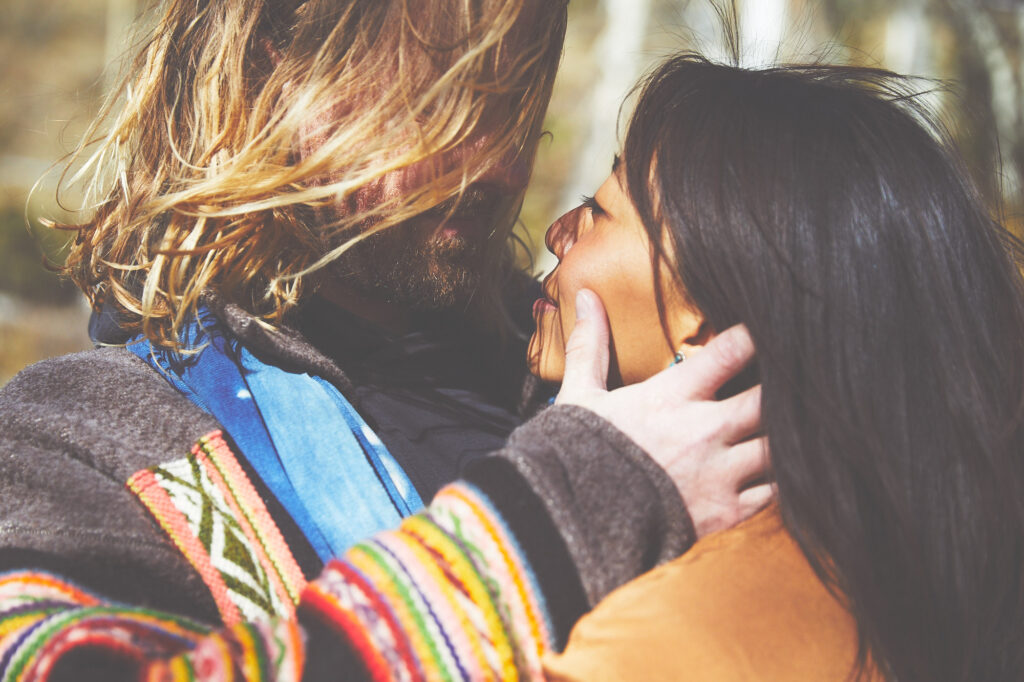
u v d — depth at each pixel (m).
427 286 0.98
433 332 1.07
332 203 0.95
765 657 0.71
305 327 1.00
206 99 0.99
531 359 0.99
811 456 0.76
